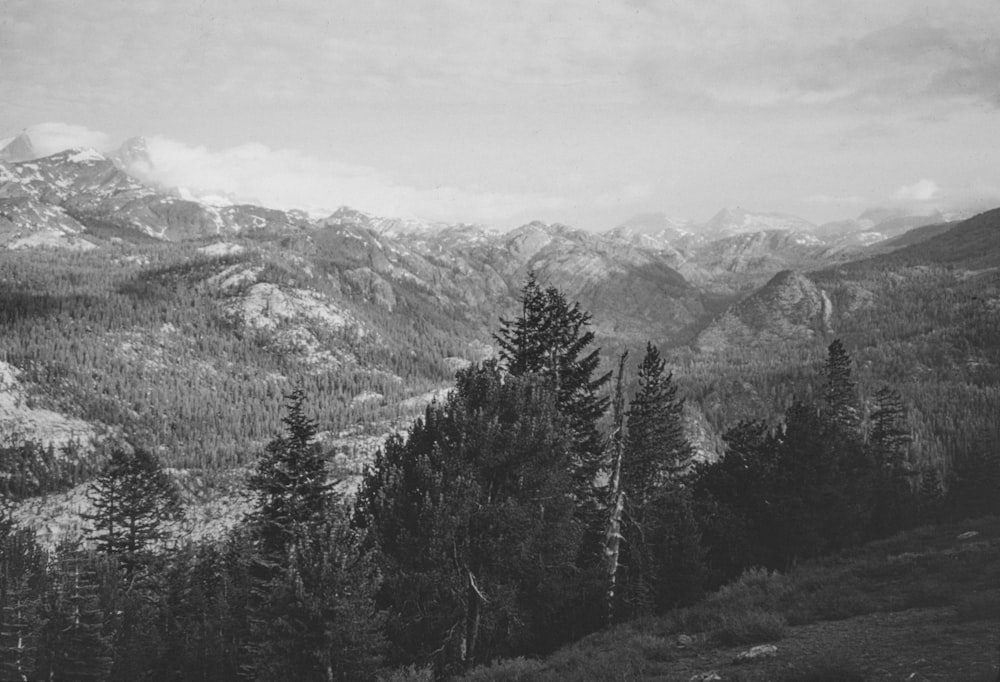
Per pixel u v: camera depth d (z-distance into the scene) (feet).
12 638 150.92
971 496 202.80
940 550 79.97
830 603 57.88
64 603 168.45
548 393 82.02
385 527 71.00
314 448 112.16
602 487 100.68
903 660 37.70
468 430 73.87
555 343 105.91
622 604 84.79
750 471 129.18
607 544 88.07
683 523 94.79
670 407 125.70
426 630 71.10
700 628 61.93
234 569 187.32
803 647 45.65
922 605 53.67
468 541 70.13
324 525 70.79
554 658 59.06
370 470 82.69
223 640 148.66
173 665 165.99
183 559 236.63
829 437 128.47
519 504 72.54
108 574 197.88
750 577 81.82
